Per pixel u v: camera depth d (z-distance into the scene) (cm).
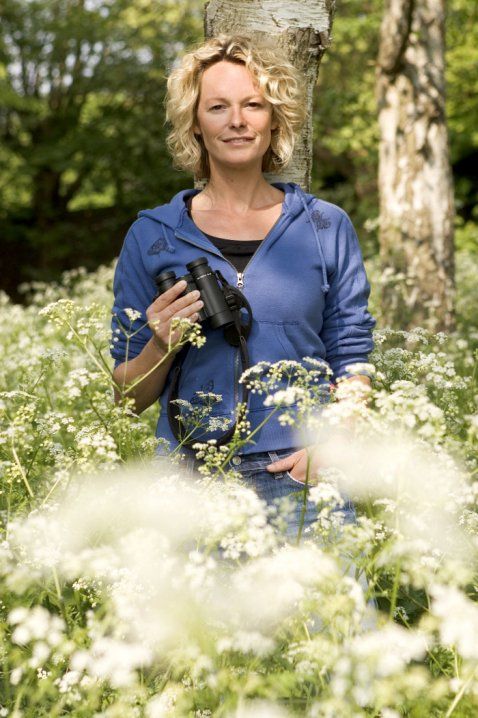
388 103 669
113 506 217
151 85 1727
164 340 239
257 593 173
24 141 1892
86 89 1769
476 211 1736
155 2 1672
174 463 244
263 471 238
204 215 254
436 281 660
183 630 169
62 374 445
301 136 322
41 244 1877
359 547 181
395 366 306
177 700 170
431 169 659
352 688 158
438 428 196
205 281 238
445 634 154
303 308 244
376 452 198
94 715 172
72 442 308
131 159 1784
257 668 174
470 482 249
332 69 1619
